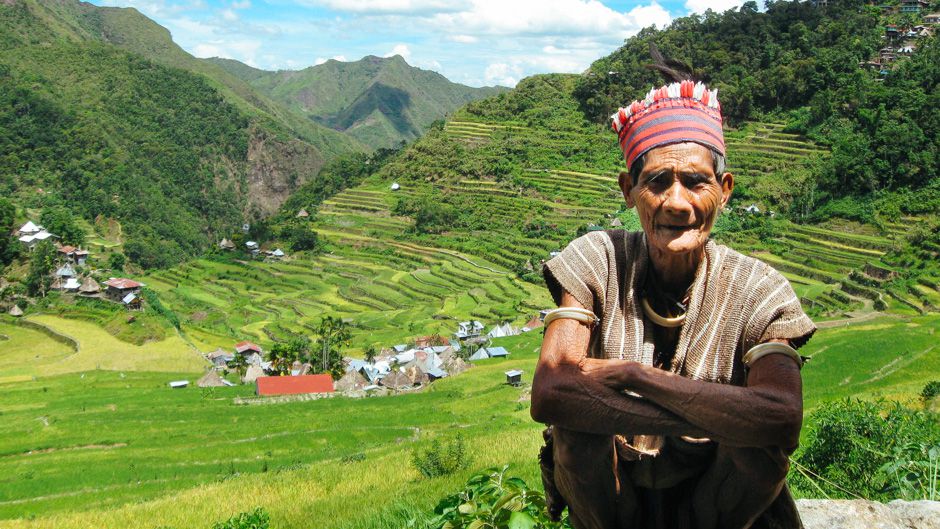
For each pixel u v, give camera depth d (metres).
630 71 161.12
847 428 7.72
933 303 66.94
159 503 23.98
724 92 132.88
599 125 159.50
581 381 2.01
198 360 81.12
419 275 119.06
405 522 6.11
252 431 47.81
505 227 130.62
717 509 2.20
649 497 2.33
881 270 77.62
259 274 128.62
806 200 103.56
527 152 153.38
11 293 98.19
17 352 81.56
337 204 155.62
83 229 173.00
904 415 8.15
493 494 3.43
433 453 20.02
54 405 59.84
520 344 79.44
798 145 119.94
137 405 59.88
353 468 24.50
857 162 103.62
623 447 2.22
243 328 102.19
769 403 1.90
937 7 151.75
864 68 134.25
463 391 57.75
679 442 2.17
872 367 41.03
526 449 21.14
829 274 82.44
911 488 4.97
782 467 2.04
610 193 133.88
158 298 107.56
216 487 25.05
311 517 14.73
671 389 1.92
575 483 2.20
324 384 63.56
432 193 152.25
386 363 73.31
